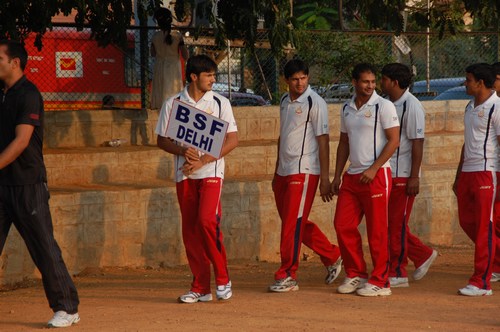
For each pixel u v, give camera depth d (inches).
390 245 422.9
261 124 663.8
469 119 399.5
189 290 419.2
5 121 317.7
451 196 601.9
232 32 585.3
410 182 415.5
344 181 401.4
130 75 765.3
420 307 369.7
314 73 778.2
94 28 590.2
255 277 468.8
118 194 494.6
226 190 522.3
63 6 522.6
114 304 380.5
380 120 390.9
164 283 450.3
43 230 322.7
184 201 375.2
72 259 480.1
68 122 596.1
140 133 621.6
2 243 327.3
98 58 775.7
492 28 784.3
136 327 327.9
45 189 325.1
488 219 396.5
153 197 506.3
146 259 505.4
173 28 649.6
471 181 399.9
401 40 748.0
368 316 349.4
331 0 879.7
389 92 418.6
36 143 320.2
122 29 586.6
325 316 349.1
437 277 460.1
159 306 373.4
